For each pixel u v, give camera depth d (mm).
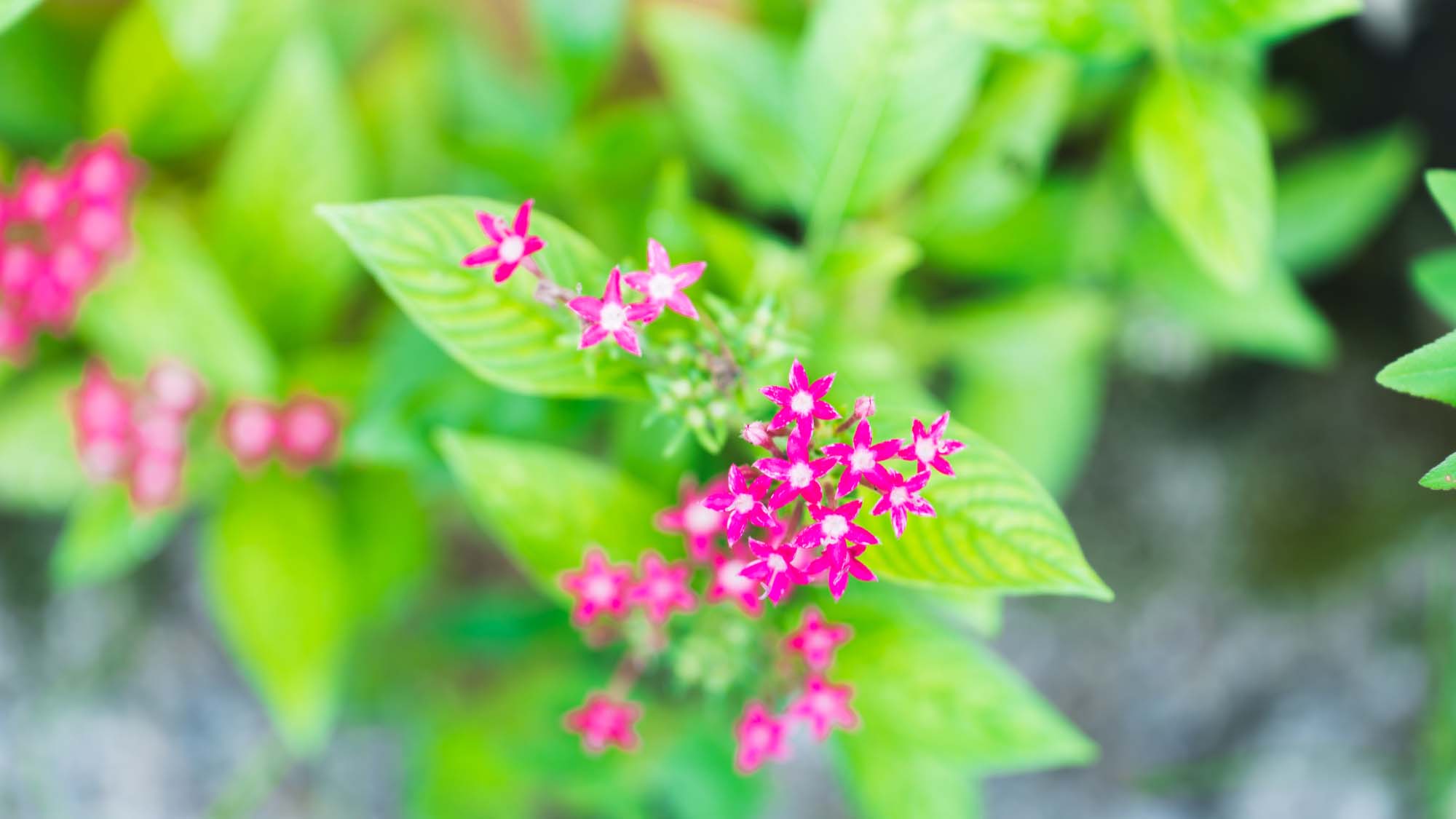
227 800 705
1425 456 675
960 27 491
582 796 616
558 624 592
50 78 639
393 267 446
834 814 719
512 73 646
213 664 719
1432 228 670
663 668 608
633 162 589
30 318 558
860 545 430
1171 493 699
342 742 722
